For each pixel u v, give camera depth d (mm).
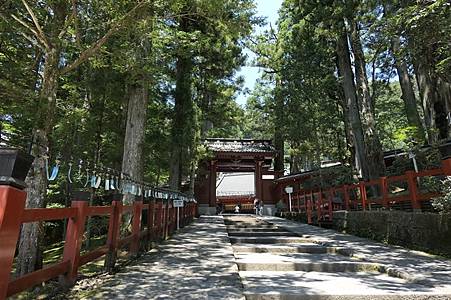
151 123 13828
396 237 7672
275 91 19031
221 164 23391
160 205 7703
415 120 15891
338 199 12633
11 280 2564
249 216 19531
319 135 20906
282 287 4316
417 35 6910
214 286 4074
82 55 5402
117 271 4824
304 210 14664
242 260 6113
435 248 6320
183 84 13617
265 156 22859
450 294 3928
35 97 5285
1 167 2418
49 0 5059
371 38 10797
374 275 5215
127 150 8812
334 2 12281
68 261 3703
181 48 8773
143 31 6039
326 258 6473
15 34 5883
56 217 3248
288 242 9117
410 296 3934
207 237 8914
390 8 9961
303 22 14031
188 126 13438
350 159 17312
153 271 4863
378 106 22953
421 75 12906
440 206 5762
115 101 11422
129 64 6855
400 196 7891
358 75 13906
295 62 15445
